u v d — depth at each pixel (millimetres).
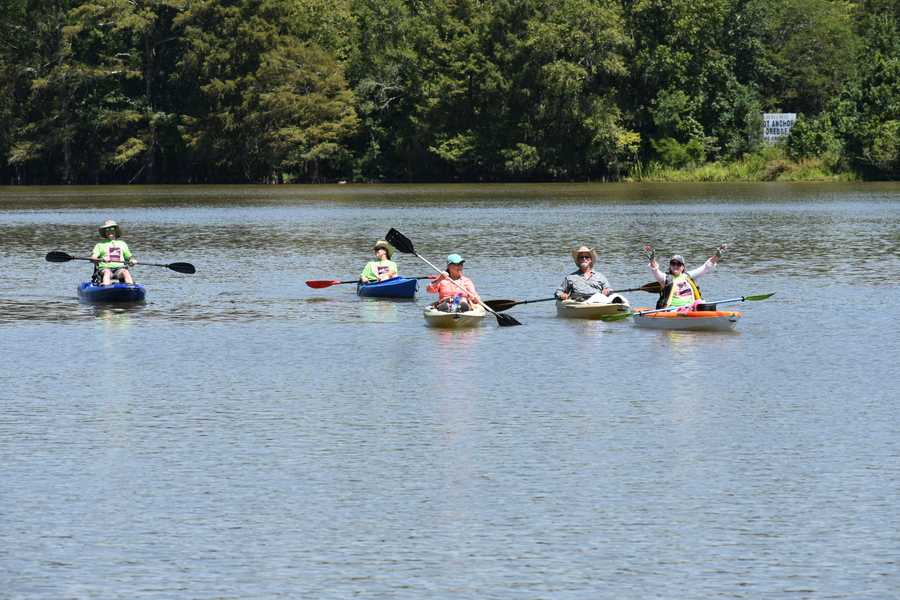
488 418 30844
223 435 29250
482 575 20062
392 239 57250
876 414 30938
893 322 46625
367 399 33406
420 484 24984
